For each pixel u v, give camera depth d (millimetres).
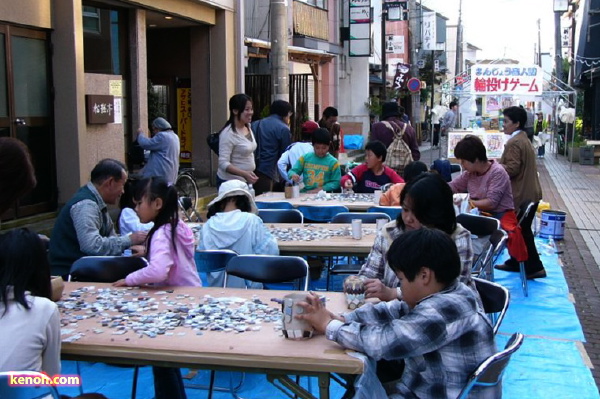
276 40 11164
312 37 19172
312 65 19344
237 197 5316
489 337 2893
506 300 3707
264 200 7688
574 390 4598
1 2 7906
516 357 5164
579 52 27719
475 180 6816
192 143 13688
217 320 3283
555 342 5496
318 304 3006
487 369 2768
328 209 7059
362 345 2818
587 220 12102
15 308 2777
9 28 8133
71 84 8906
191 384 4609
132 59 11039
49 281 2967
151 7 11039
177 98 13930
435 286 2855
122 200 5828
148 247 4117
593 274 8047
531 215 7406
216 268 4926
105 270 4508
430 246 2842
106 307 3545
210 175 13570
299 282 4809
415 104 33188
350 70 25141
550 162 24953
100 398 3039
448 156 16516
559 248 9484
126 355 2939
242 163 7988
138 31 11008
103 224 5137
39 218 8680
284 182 8953
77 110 8938
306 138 10344
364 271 3898
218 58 13383
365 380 2779
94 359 3020
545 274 7543
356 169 8148
